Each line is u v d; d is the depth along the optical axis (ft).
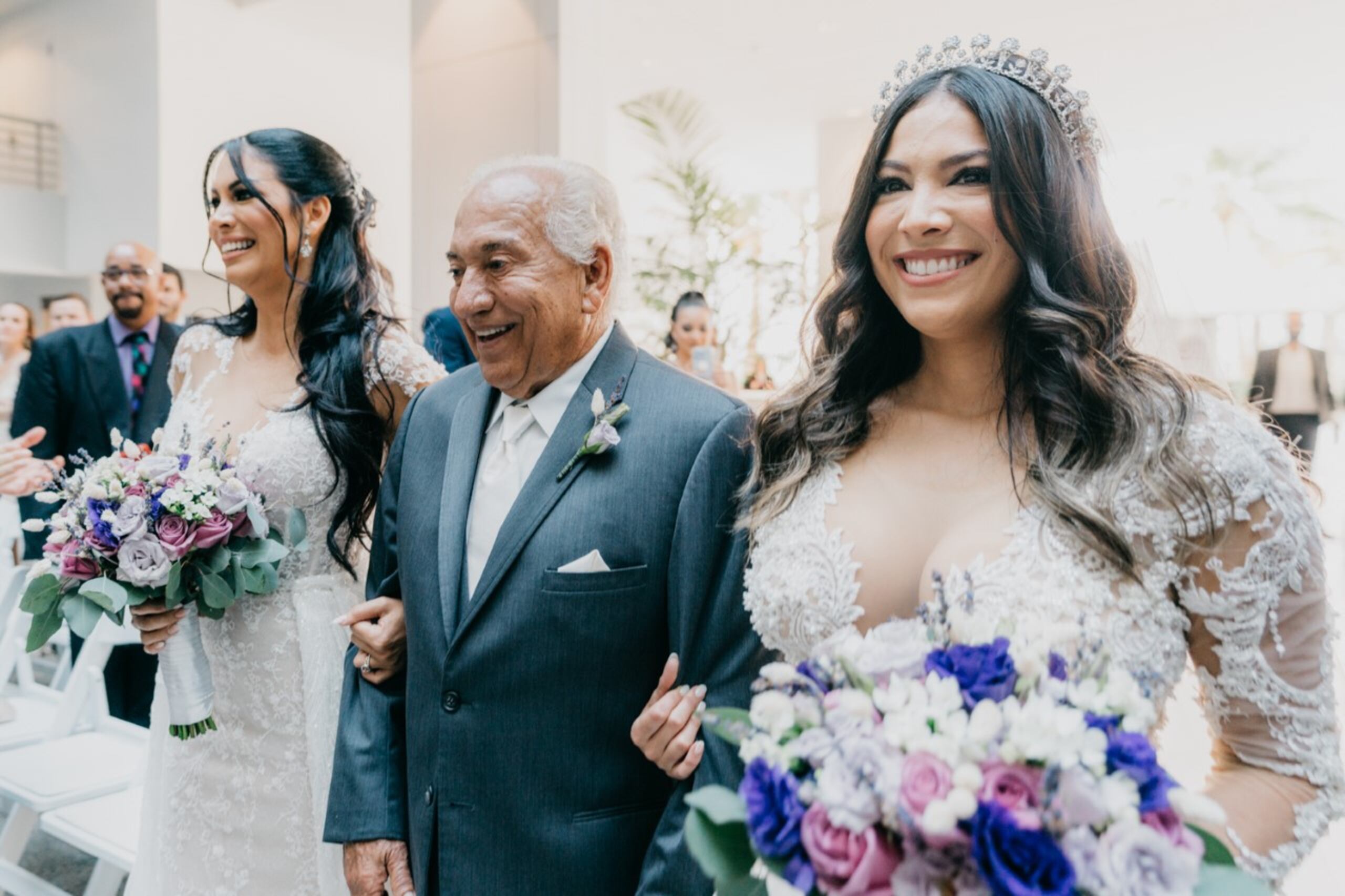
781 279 24.16
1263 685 3.81
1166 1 28.53
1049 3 28.55
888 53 32.91
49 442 13.58
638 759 4.96
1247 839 3.62
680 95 28.99
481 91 20.31
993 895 2.65
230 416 7.21
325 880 6.56
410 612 5.27
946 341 4.64
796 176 49.14
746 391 22.06
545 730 4.82
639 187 45.52
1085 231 4.33
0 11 37.06
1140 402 4.10
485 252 4.99
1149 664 3.83
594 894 4.80
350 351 6.89
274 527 6.84
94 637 10.03
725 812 3.14
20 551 13.34
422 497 5.47
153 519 6.36
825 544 4.47
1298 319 27.66
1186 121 41.37
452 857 4.87
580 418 5.17
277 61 34.30
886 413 4.93
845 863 2.80
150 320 14.02
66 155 35.65
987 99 4.25
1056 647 3.26
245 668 6.78
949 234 4.26
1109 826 2.72
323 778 6.63
